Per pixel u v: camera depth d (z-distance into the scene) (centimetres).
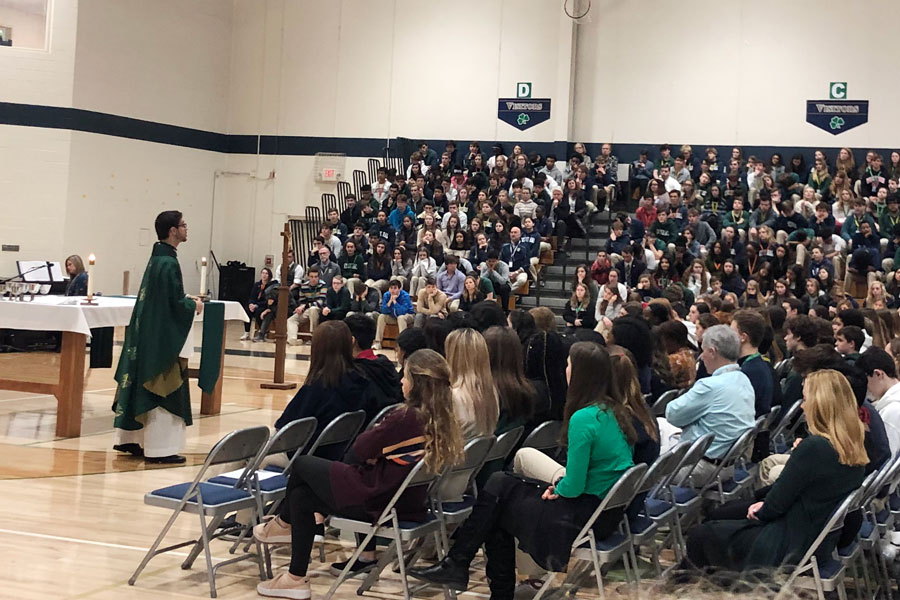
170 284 689
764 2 1738
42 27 1647
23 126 1638
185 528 542
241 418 895
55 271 1413
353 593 447
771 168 1691
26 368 1150
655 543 468
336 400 483
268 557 459
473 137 1909
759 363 548
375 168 1958
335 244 1686
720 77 1766
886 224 1460
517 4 1875
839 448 386
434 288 1439
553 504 401
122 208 1775
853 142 1695
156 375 686
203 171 1956
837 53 1700
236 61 2009
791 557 396
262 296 1634
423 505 422
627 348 554
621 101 1827
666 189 1675
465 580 408
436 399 407
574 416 398
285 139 2006
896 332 717
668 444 525
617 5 1823
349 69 1973
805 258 1391
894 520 479
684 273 1452
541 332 511
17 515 550
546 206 1667
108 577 453
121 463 692
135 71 1781
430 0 1928
